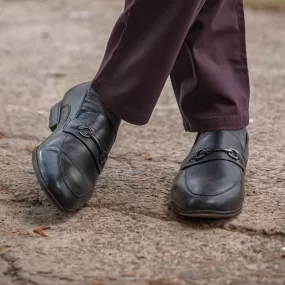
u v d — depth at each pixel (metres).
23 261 1.98
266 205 2.39
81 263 1.97
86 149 2.31
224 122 2.35
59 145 2.27
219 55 2.32
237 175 2.30
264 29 6.25
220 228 2.22
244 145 2.43
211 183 2.24
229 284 1.85
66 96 2.57
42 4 7.61
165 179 2.64
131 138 3.24
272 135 3.23
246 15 7.02
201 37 2.27
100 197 2.44
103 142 2.37
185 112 2.38
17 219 2.29
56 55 5.12
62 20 6.68
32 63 4.82
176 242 2.11
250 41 5.67
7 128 3.36
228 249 2.06
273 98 3.91
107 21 6.69
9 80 4.34
